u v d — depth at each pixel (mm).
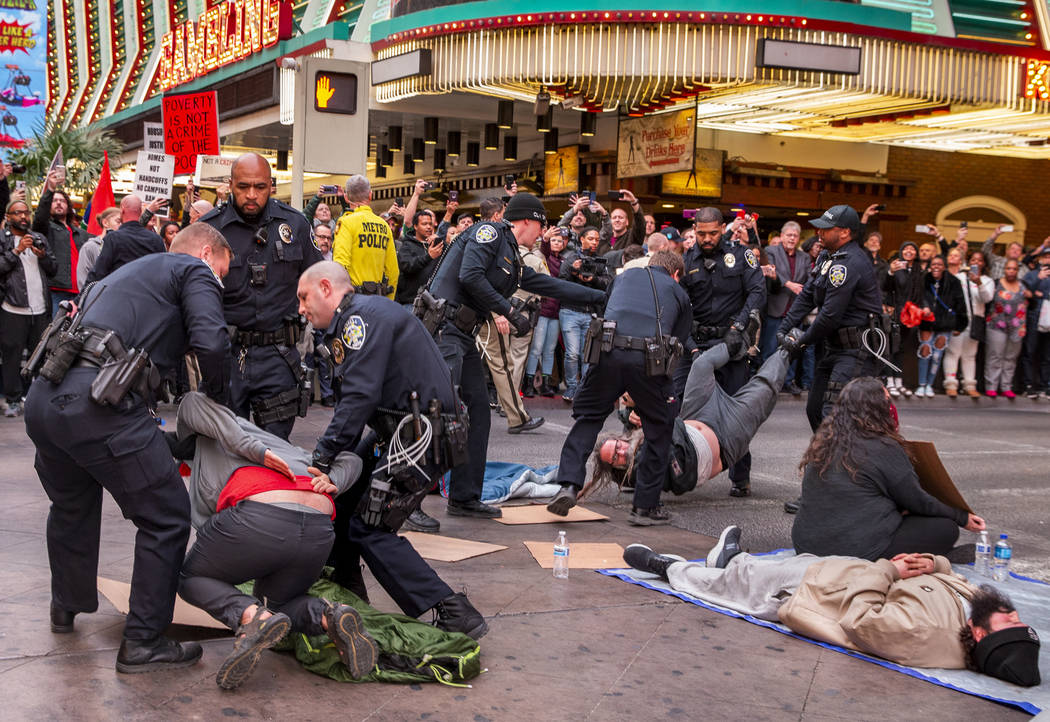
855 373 6742
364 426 4078
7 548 5094
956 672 4082
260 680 3639
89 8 40594
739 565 4809
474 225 6152
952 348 13766
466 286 5980
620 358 5984
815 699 3770
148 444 3555
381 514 3912
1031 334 13969
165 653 3654
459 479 6250
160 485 3574
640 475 6375
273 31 19484
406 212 9445
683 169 16203
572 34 14523
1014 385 14344
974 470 8938
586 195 11430
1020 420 12375
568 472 6062
